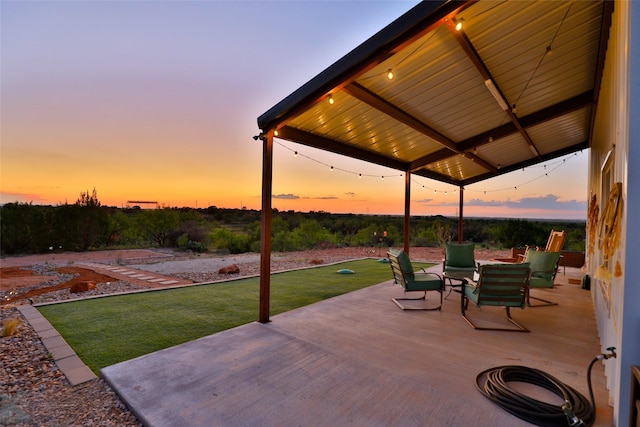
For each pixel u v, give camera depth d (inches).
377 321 160.2
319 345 127.6
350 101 161.5
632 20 67.2
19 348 125.5
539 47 138.2
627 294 67.6
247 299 207.8
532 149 279.7
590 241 220.2
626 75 70.2
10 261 406.0
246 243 563.8
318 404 86.2
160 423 77.5
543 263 201.9
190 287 246.5
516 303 154.8
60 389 95.8
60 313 173.9
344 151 224.7
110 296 214.2
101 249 565.3
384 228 657.6
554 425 77.3
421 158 282.2
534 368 108.6
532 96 185.9
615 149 102.2
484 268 151.5
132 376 100.8
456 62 140.4
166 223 623.5
